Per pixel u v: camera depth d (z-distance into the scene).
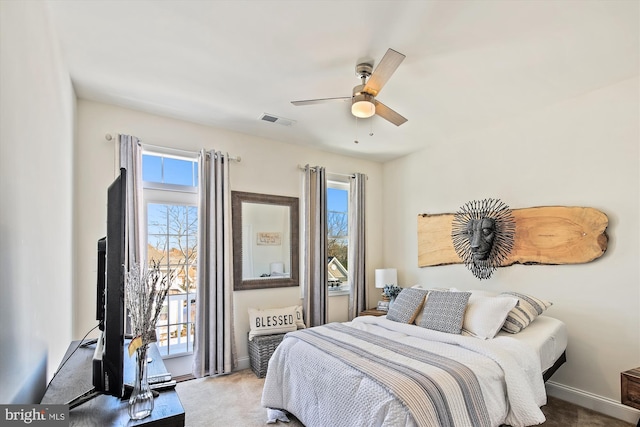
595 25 2.03
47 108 1.78
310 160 4.48
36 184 1.53
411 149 4.53
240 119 3.54
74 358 2.00
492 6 1.86
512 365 2.09
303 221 4.34
